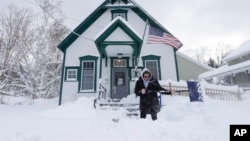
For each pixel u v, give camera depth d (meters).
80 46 13.62
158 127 3.55
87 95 12.24
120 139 2.98
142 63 13.23
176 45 12.02
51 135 3.11
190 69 16.20
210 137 2.95
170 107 6.64
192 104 5.48
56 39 24.38
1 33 17.80
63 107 8.10
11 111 8.31
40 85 21.03
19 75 20.58
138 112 8.16
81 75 12.91
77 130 3.48
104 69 12.84
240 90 10.76
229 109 4.70
